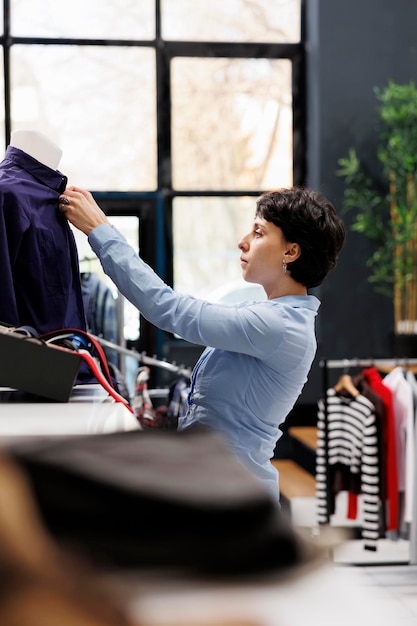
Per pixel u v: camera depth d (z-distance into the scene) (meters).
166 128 6.30
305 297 2.05
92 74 6.22
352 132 6.14
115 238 1.96
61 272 2.05
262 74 6.39
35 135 2.10
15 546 0.22
